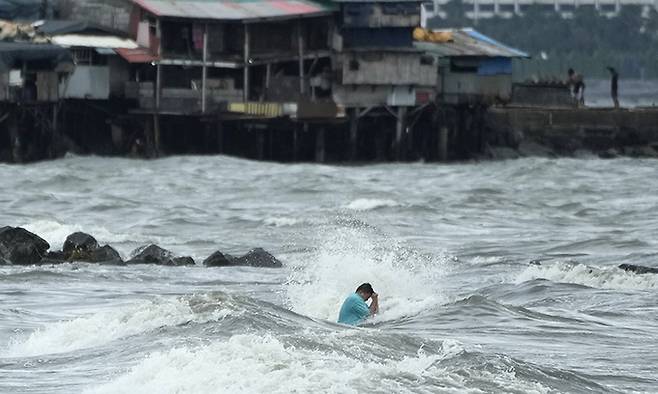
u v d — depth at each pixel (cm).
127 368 8875
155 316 10088
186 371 7875
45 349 9788
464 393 7650
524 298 12862
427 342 9181
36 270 14550
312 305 12162
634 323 11381
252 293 13062
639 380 9100
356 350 8719
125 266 15275
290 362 7944
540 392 7875
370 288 11375
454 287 13600
